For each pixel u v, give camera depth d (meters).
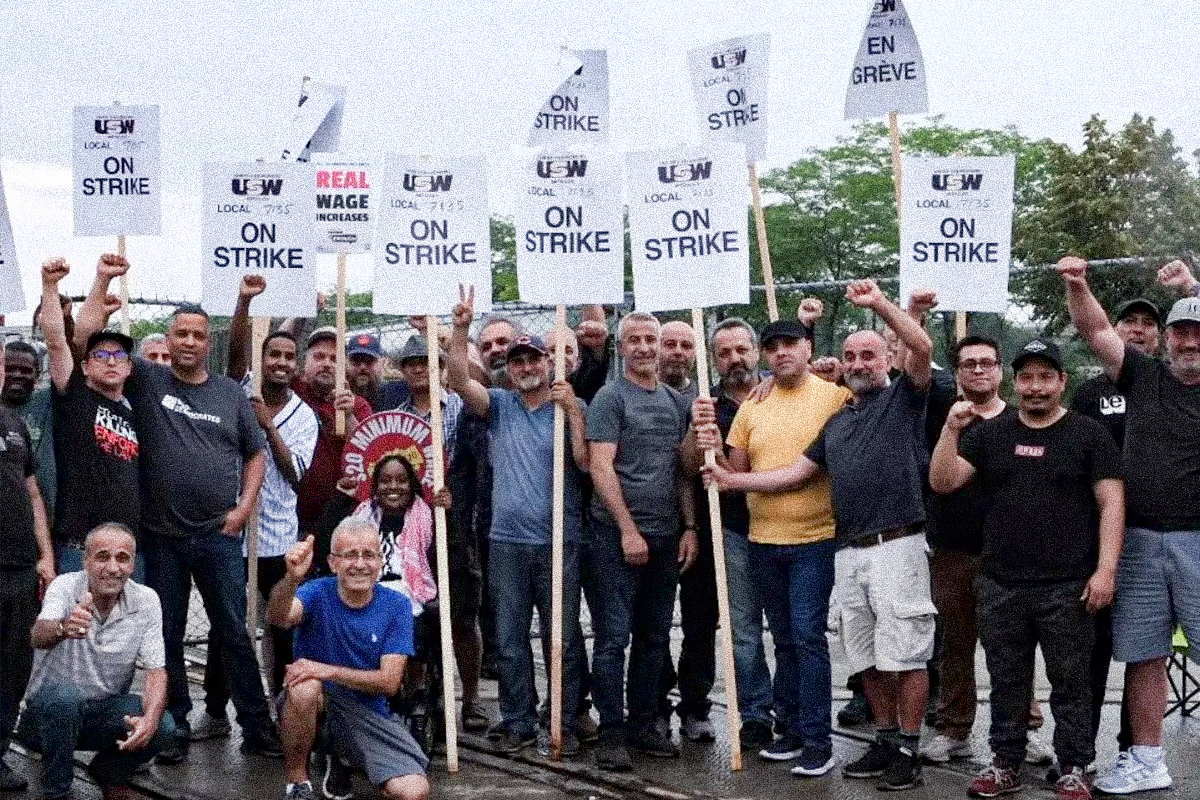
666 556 8.20
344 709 7.20
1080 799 7.12
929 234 8.28
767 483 7.86
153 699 7.22
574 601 8.35
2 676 7.43
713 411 7.97
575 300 8.40
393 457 8.27
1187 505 7.29
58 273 7.79
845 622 7.65
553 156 8.42
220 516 8.20
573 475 8.38
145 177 9.24
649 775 7.88
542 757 8.19
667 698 9.00
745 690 8.41
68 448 7.86
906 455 7.55
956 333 8.41
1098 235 30.41
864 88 9.12
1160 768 7.44
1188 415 7.32
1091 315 7.49
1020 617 7.27
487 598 9.98
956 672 8.09
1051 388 7.21
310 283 8.96
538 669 10.64
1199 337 7.22
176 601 8.23
